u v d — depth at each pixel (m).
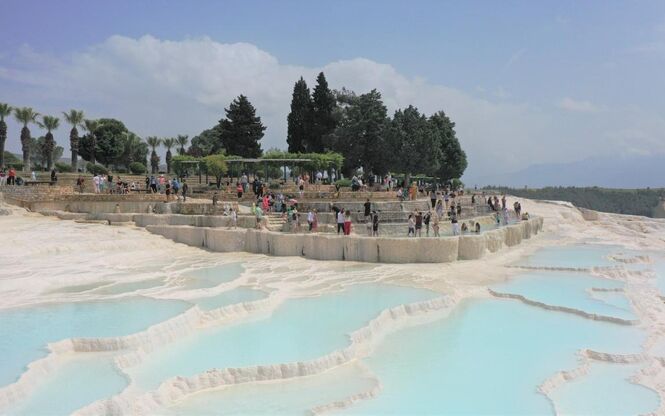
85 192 52.94
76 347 17.03
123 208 45.53
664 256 41.50
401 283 27.91
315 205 44.19
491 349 19.16
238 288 25.55
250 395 15.00
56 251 32.88
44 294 23.38
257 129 86.19
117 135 90.31
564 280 30.16
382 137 74.88
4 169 67.62
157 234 40.47
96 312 20.48
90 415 12.87
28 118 71.25
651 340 20.39
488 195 81.31
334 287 26.78
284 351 17.55
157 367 16.23
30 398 13.71
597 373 17.56
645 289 28.58
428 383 16.22
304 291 25.86
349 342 18.42
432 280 28.72
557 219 63.91
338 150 75.94
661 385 16.70
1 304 21.47
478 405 14.77
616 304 24.95
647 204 149.25
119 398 13.46
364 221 42.12
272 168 72.31
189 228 39.28
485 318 22.94
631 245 47.09
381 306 23.11
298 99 85.12
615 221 68.88
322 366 16.70
